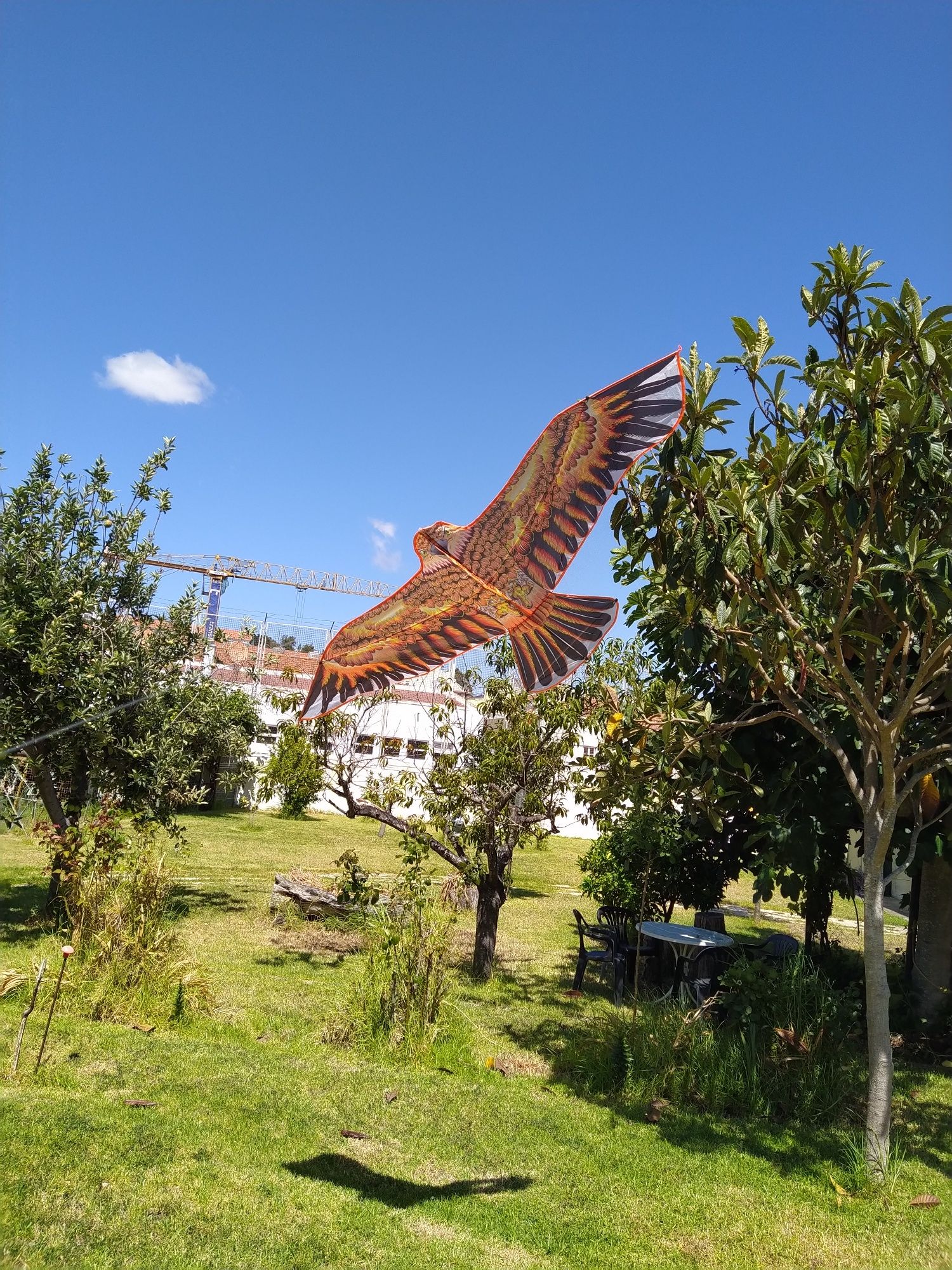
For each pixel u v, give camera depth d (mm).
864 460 4734
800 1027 6922
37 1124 4973
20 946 8867
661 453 5062
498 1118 5988
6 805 9586
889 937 14828
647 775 6969
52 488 10070
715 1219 4848
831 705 7184
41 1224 4008
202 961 9438
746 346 5375
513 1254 4277
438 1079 6664
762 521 4926
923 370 4719
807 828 7508
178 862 15664
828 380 5105
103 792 10008
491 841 9898
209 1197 4465
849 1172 5539
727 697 7926
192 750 11375
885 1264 4488
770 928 14922
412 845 9398
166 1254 3916
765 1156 5742
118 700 9672
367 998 7500
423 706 12062
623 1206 4910
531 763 9805
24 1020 5848
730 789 7449
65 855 8562
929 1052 8398
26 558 9656
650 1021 7301
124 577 10359
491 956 10102
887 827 5621
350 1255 4082
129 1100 5543
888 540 5277
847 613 5453
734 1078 6656
